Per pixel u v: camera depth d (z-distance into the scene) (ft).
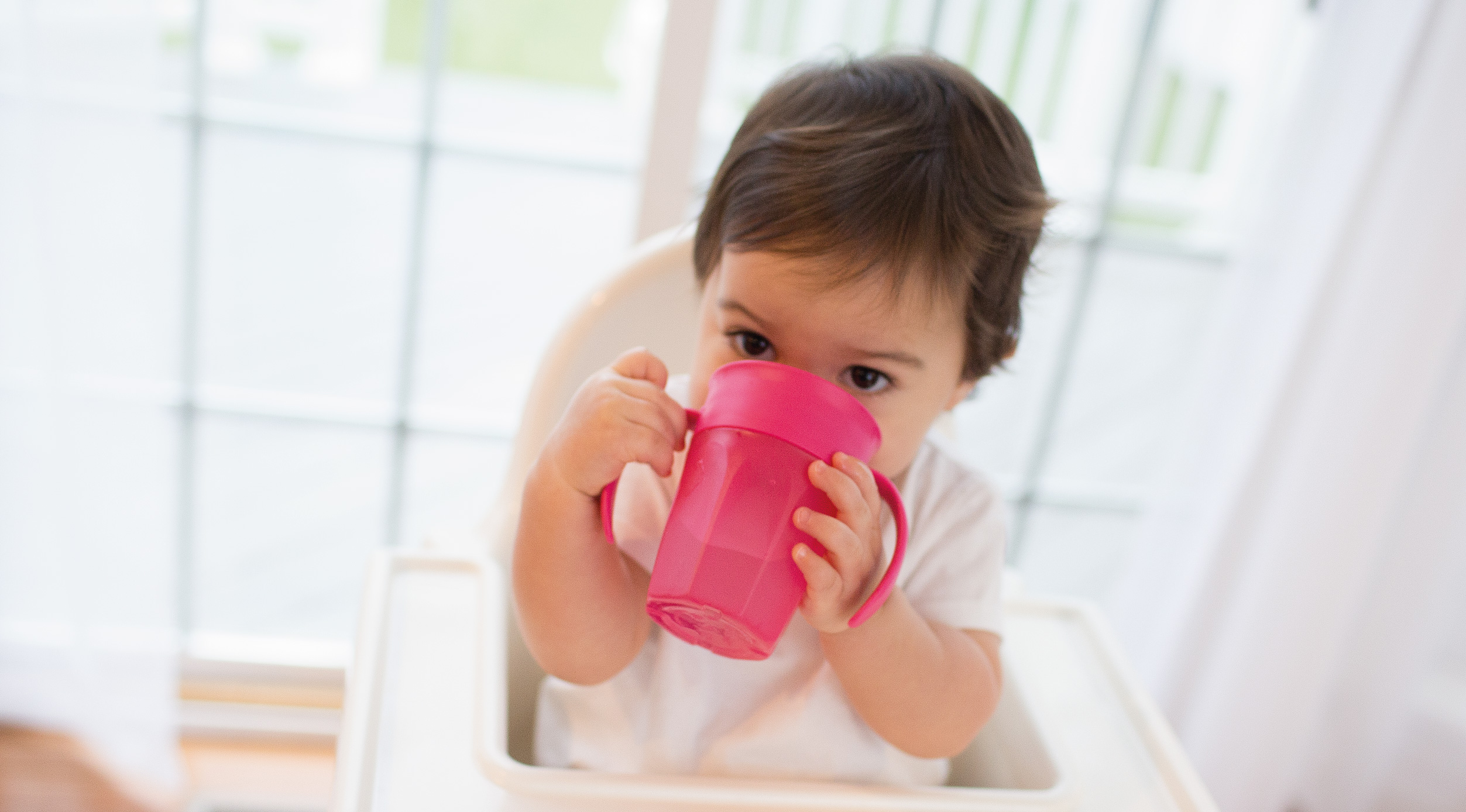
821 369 1.76
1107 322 12.23
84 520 4.54
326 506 7.92
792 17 5.64
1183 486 4.92
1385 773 4.71
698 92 3.90
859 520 1.53
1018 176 1.91
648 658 2.26
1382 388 4.14
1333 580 4.41
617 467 1.74
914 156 1.78
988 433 8.41
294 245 14.26
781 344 1.76
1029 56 5.64
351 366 11.48
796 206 1.72
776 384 1.53
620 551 2.21
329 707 5.31
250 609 6.70
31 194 3.96
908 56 2.04
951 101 1.90
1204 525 4.77
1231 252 5.27
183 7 5.17
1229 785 4.82
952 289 1.78
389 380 11.30
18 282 4.11
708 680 2.16
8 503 4.50
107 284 4.23
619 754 2.16
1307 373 4.36
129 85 4.00
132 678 4.87
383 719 1.82
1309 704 4.62
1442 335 4.00
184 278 5.51
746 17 5.63
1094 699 2.25
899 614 1.90
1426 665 4.52
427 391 11.19
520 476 2.47
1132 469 10.02
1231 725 4.73
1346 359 4.19
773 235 1.71
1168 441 5.49
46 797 4.66
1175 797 2.02
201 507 7.72
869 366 1.76
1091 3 5.53
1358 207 4.11
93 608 4.71
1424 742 4.60
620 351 2.56
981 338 1.92
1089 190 5.68
